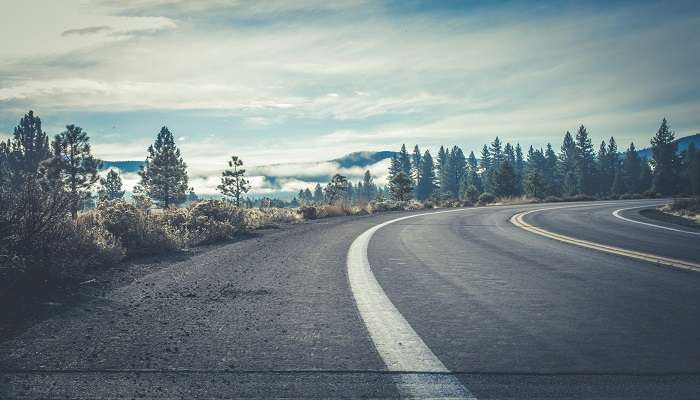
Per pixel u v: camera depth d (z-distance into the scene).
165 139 63.50
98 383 2.43
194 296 4.54
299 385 2.37
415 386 2.34
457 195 147.50
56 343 3.11
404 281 5.25
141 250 7.62
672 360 2.71
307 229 12.73
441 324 3.49
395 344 3.01
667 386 2.34
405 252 7.82
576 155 114.56
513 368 2.58
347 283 5.13
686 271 5.94
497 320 3.60
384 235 10.91
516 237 10.55
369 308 4.00
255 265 6.43
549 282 5.19
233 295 4.56
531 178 75.31
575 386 2.34
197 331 3.36
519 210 25.34
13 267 4.77
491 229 12.80
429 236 10.72
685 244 9.15
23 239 5.15
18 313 3.92
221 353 2.87
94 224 7.77
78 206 6.45
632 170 117.12
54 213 5.64
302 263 6.57
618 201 40.88
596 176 113.00
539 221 16.30
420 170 159.50
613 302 4.22
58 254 5.47
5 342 3.14
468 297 4.43
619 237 10.61
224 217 11.40
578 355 2.79
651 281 5.25
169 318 3.73
